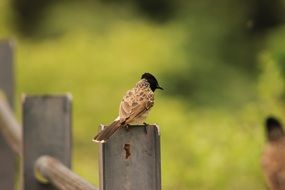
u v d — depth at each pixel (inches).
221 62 896.3
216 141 406.3
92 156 587.5
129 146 161.0
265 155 314.3
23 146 239.1
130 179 161.2
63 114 240.1
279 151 311.9
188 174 403.9
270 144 315.6
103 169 160.4
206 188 402.3
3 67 319.6
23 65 668.1
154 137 161.5
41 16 1020.5
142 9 979.9
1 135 313.4
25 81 663.8
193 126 490.6
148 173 161.3
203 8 956.0
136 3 963.3
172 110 575.5
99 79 643.5
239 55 929.5
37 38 970.1
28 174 240.5
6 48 319.9
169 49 755.4
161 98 639.1
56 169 221.0
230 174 397.4
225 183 395.9
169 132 531.2
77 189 194.5
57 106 240.1
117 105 621.6
